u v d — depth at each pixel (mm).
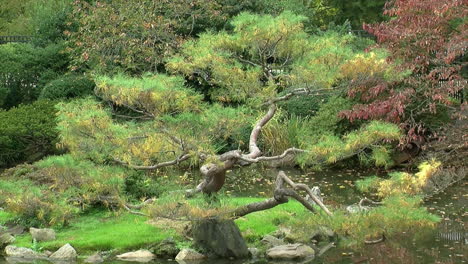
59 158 9148
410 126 14648
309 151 9258
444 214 11188
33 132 15203
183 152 8898
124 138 8547
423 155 15172
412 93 14250
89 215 10555
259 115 13320
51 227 9867
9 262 8836
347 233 9023
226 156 8758
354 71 8945
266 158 8898
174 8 17641
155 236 9523
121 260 8930
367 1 29250
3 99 19906
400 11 14250
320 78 8930
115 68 17203
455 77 14352
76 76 18828
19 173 11422
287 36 9281
